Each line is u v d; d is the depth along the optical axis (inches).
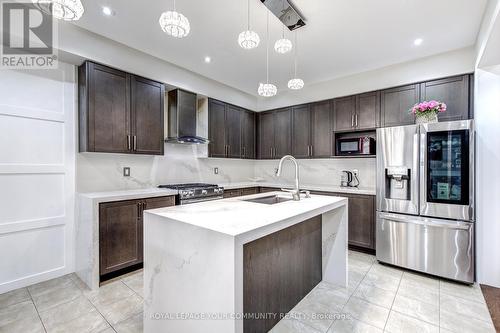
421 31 97.4
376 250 117.0
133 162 129.0
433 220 101.2
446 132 98.7
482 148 96.5
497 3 66.7
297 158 170.1
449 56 114.0
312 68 135.9
